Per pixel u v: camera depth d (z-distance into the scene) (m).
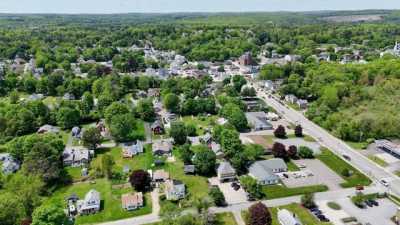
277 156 116.81
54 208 76.19
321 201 93.50
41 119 144.75
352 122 135.88
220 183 102.06
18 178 93.62
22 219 80.75
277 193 96.75
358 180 103.81
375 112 148.50
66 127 143.50
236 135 114.56
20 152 112.50
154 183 101.62
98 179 104.69
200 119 153.50
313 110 156.00
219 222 84.19
